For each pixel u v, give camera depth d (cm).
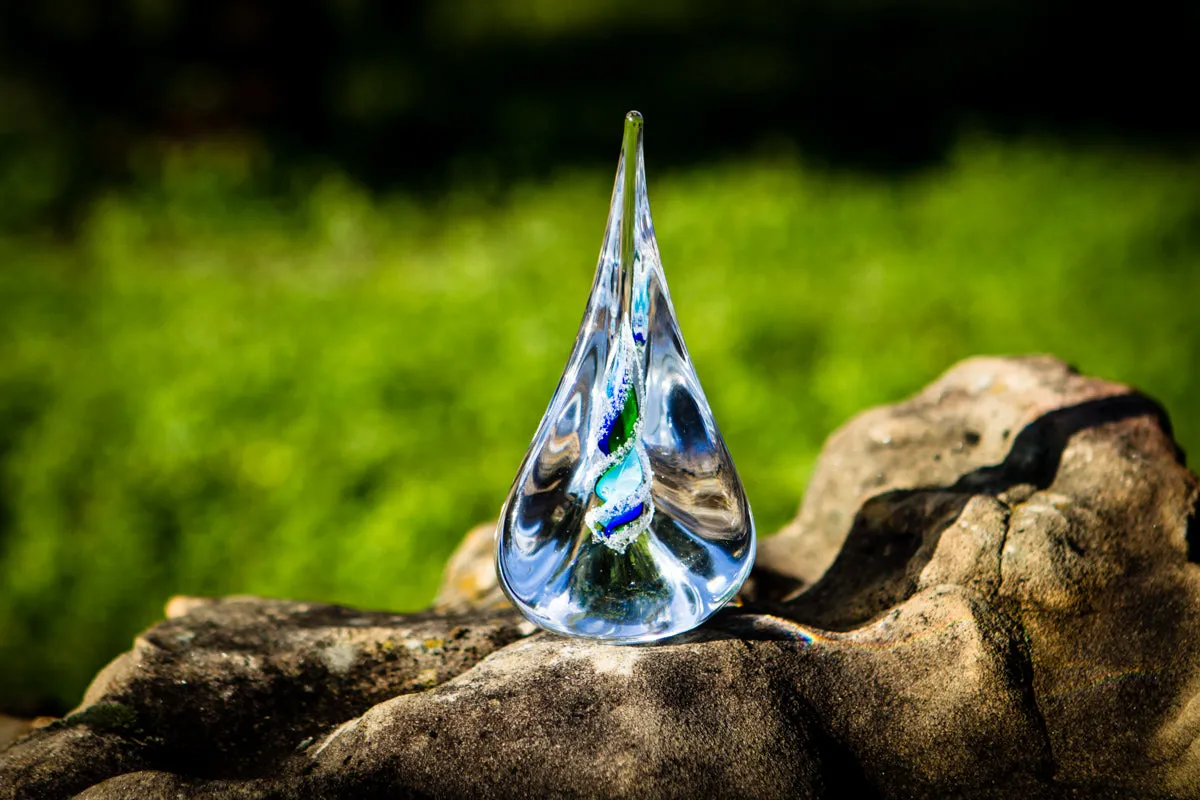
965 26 323
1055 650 64
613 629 63
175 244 213
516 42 343
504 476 135
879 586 68
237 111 267
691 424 64
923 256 189
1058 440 71
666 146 258
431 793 60
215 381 151
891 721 63
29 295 186
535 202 223
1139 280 177
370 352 160
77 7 263
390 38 314
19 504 134
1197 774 62
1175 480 68
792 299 172
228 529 130
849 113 276
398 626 69
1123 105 274
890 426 76
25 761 61
